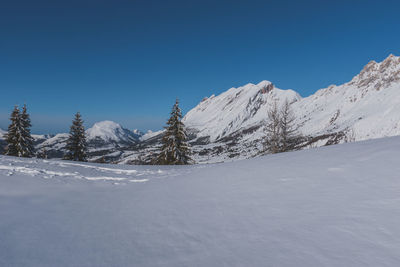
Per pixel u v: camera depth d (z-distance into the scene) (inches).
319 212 154.0
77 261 112.7
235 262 106.2
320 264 98.0
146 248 126.3
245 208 180.4
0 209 191.8
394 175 204.5
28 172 354.9
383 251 103.4
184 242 131.6
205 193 242.8
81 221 173.5
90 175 406.9
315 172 257.0
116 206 217.6
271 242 122.2
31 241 135.3
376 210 145.8
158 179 382.0
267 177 270.4
